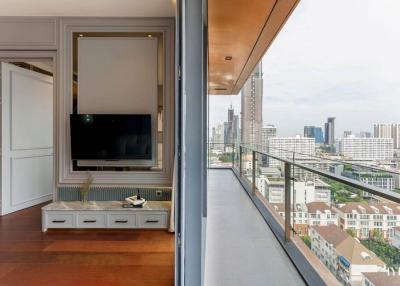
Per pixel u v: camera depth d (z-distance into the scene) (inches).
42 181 199.6
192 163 67.0
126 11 151.9
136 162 161.3
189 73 67.5
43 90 199.8
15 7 148.1
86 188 154.6
